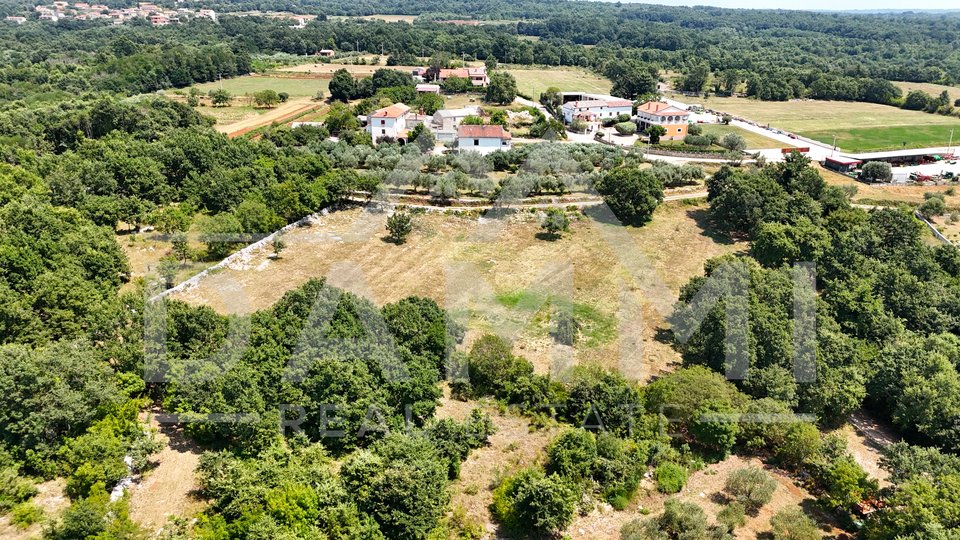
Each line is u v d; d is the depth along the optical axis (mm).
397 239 82438
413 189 97000
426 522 38406
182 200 86938
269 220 81812
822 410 52812
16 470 38125
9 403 39656
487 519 40625
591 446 44938
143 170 85188
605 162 108000
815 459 46656
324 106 169250
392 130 131625
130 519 36594
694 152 128125
